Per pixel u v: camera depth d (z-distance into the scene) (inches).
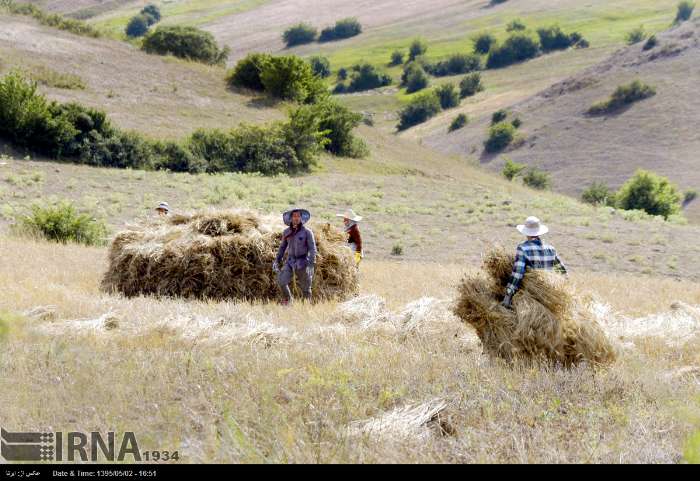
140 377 496.1
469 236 2287.2
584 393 504.7
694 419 409.4
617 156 7130.9
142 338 622.2
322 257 1016.2
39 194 2416.3
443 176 4106.8
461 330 711.7
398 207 2797.7
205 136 3469.5
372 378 519.2
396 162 4215.1
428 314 746.2
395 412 439.8
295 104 4687.5
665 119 7529.5
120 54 4881.9
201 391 465.4
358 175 3656.5
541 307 573.3
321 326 725.9
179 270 991.0
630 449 398.9
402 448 394.6
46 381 478.0
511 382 514.9
